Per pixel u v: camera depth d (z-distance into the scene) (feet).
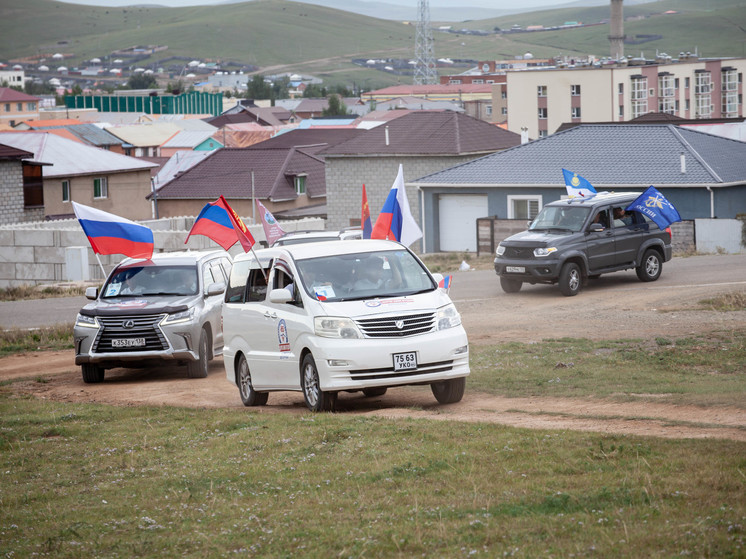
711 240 237.45
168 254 123.65
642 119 407.23
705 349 101.65
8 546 47.93
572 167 270.87
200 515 51.03
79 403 94.07
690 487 46.65
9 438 76.18
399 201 131.95
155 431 75.31
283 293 81.41
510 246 164.76
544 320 135.95
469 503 47.85
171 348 109.19
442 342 77.92
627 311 138.21
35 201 386.32
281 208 418.10
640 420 66.18
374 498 50.85
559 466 53.26
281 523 47.93
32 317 179.63
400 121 376.68
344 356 76.07
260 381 87.20
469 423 67.62
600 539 40.16
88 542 47.52
